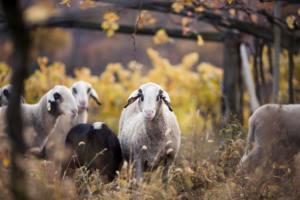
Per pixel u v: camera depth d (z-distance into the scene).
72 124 14.47
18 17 5.76
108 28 12.95
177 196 9.90
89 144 11.89
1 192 7.93
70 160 11.65
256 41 19.08
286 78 23.61
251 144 11.80
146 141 11.88
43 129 13.42
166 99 11.67
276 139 11.28
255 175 10.08
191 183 10.19
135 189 10.09
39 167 9.73
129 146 12.32
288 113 11.85
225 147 11.80
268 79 21.75
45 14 5.99
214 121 18.25
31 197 6.88
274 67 15.62
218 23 16.98
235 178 10.32
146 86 11.89
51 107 13.13
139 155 12.02
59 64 23.42
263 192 9.74
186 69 25.16
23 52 5.90
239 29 17.09
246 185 9.89
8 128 6.12
